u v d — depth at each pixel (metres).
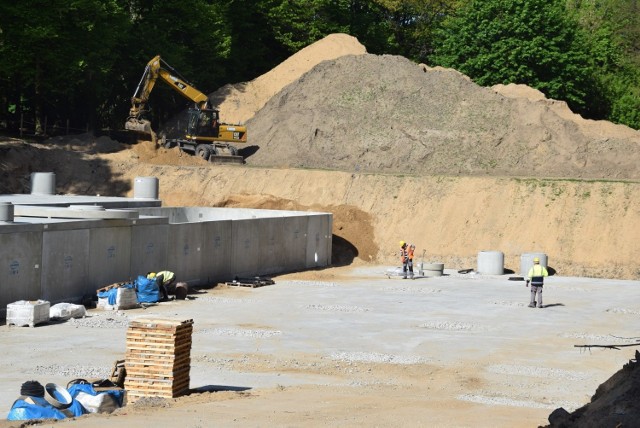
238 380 26.83
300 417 20.22
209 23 91.81
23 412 19.80
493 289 51.88
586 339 36.28
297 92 86.88
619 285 55.03
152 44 85.88
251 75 107.81
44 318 35.88
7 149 68.69
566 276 59.41
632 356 32.94
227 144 80.44
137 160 74.25
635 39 115.50
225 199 67.62
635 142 77.38
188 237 48.44
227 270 51.78
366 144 80.12
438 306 44.47
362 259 63.78
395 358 31.45
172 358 23.05
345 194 68.56
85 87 81.75
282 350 32.12
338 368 29.44
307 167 79.38
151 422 19.02
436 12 117.50
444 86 83.19
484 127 79.12
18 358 29.06
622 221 61.59
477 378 28.64
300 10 105.88
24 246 38.09
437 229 64.69
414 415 21.30
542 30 95.06
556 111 83.38
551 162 76.31
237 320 38.47
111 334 33.88
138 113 78.25
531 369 30.19
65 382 25.45
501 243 62.69
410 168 77.75
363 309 42.59
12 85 80.12
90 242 42.06
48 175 58.81
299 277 55.09
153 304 41.91
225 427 18.58
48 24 71.81
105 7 76.62
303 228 59.22
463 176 68.81
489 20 97.12
